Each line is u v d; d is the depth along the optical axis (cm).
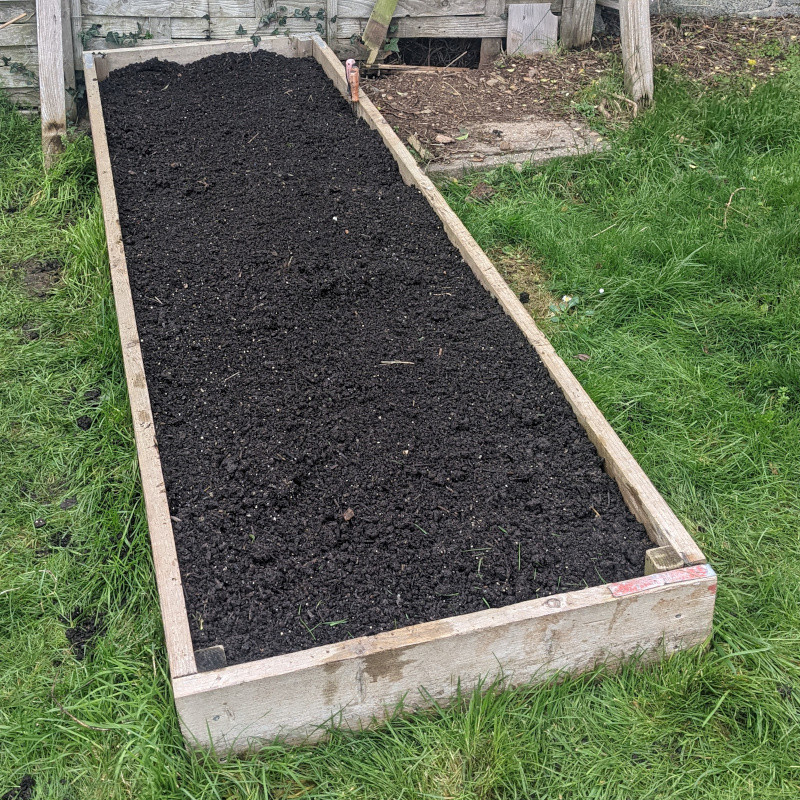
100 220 448
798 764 242
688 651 266
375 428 321
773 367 376
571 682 257
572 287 431
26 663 267
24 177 509
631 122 557
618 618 248
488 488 298
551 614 239
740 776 240
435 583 267
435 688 244
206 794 230
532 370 346
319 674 228
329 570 270
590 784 238
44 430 347
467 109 571
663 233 462
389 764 237
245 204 441
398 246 414
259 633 251
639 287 422
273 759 238
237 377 341
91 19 573
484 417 326
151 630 274
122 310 350
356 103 524
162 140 491
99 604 283
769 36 665
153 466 286
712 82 612
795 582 296
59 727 246
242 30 602
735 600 288
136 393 313
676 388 375
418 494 295
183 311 372
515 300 373
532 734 247
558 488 300
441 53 662
